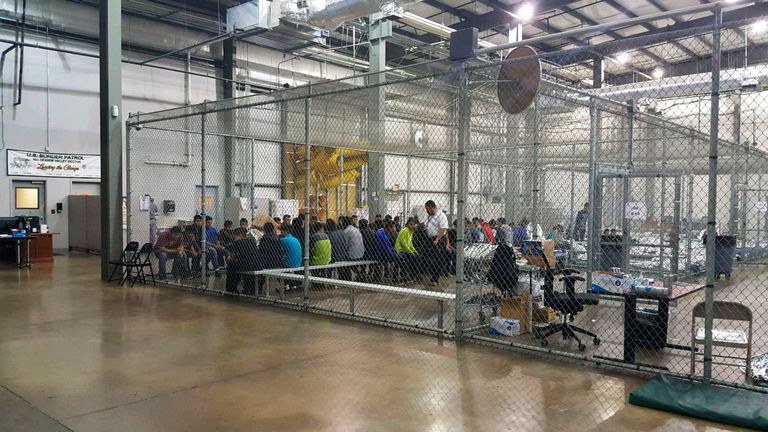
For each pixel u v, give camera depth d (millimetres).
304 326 6793
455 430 3693
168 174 16203
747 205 16344
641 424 3803
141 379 4762
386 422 3832
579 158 12219
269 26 13406
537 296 7398
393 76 13227
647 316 6145
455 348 5797
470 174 16859
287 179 18266
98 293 9117
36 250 13609
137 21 15867
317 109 12938
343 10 10336
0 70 13922
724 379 4867
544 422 3828
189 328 6656
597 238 9641
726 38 16344
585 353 5676
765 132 14688
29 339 6094
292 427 3748
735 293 10211
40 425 3771
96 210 15148
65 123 15164
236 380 4742
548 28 16703
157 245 10445
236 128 13633
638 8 15062
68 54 15086
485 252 8602
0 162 14094
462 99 5969
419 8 15555
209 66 17516
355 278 11750
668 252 11078
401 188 19109
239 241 9102
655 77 19172
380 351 5672
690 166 11133
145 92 16094
